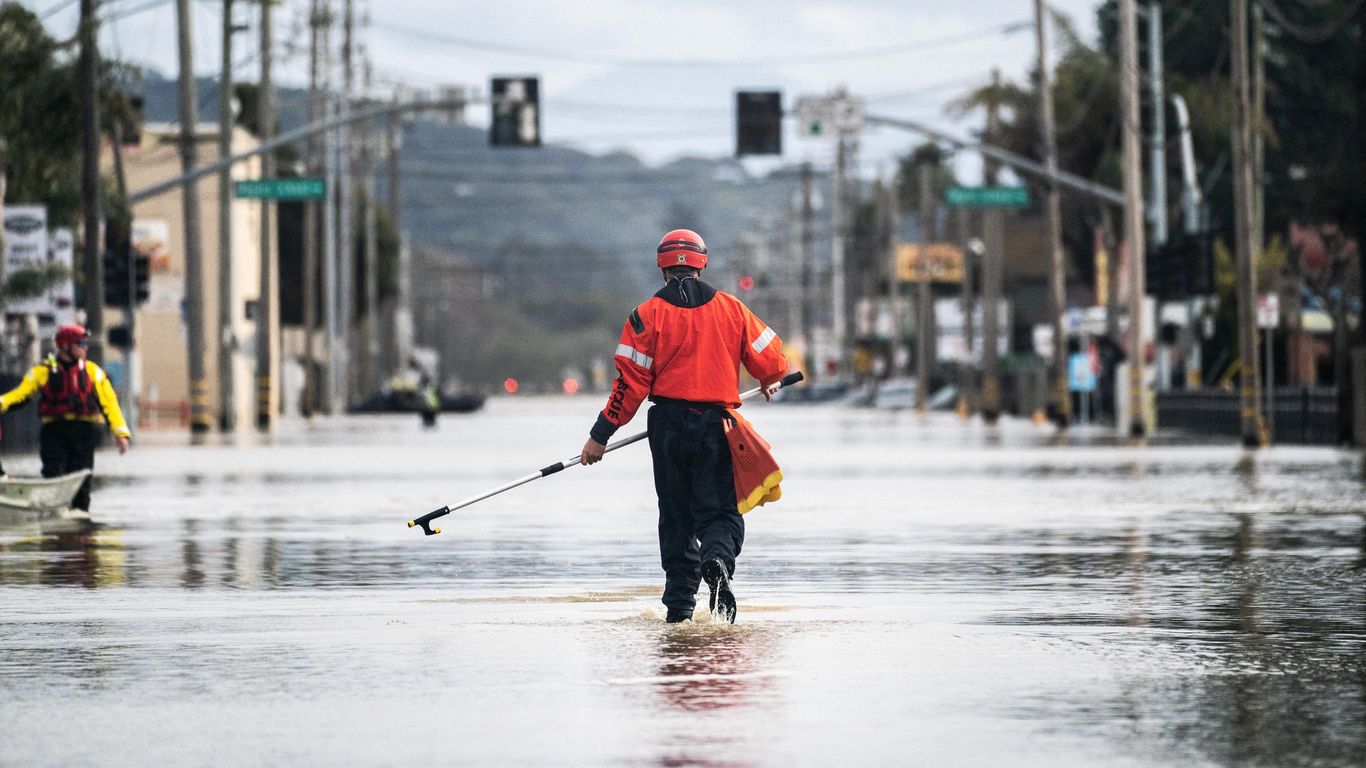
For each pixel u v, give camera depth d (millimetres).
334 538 54188
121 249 138250
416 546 51375
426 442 143125
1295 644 31531
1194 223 159375
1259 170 185750
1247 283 120000
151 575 43562
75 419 61594
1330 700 26062
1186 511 64000
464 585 41125
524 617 35188
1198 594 39000
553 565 45750
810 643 31484
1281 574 43094
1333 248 181125
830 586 40656
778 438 146875
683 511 33625
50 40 107625
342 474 92750
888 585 40844
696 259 33250
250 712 25297
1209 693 26656
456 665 29219
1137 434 135625
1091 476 86750
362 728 24156
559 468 34031
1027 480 83750
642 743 23125
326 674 28438
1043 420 195625
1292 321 152500
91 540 53625
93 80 108188
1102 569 44344
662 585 41000
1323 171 128625
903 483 81750
